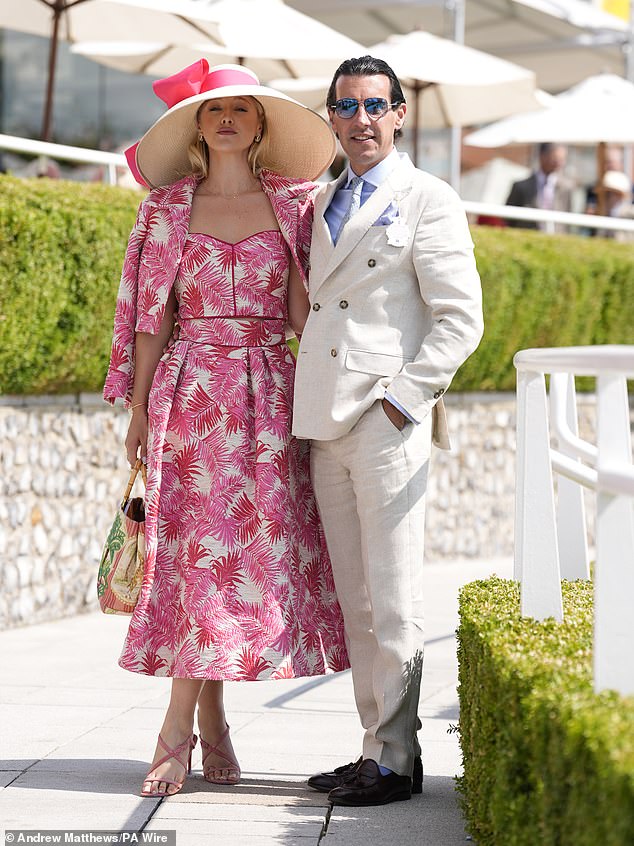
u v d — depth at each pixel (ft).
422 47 111.04
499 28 132.98
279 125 41.16
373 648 38.50
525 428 32.76
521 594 32.96
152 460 38.40
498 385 100.07
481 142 124.47
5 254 63.26
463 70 109.19
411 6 126.11
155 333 39.45
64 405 71.20
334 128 37.86
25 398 68.33
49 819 34.68
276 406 38.91
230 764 39.24
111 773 39.73
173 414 38.83
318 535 39.81
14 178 66.69
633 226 110.32
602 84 126.52
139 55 106.73
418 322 37.14
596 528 24.75
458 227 36.63
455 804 36.99
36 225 64.64
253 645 37.52
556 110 122.93
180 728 37.99
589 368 24.71
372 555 36.94
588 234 120.26
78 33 98.22
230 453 38.47
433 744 44.55
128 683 54.29
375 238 36.60
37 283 65.21
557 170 121.19
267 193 39.81
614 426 24.71
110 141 127.44
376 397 36.27
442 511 97.04
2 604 66.64
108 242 69.51
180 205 39.55
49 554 69.92
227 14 97.45
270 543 38.11
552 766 23.82
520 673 27.09
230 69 40.27
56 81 125.90
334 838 33.42
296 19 98.99
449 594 81.46
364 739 37.96
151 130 39.96
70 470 71.46
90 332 69.36
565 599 37.01
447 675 57.11
